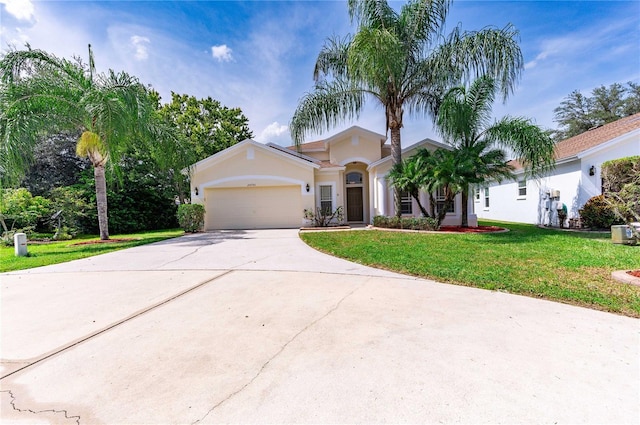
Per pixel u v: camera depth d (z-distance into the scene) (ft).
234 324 13.12
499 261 23.06
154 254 31.14
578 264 21.44
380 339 11.34
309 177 55.93
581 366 9.24
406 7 41.86
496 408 7.46
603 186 42.16
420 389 8.29
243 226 57.88
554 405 7.52
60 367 9.96
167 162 51.31
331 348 10.75
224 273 22.25
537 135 39.93
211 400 8.09
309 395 8.18
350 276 20.74
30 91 37.55
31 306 16.07
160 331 12.61
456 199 52.95
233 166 56.34
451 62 40.42
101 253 32.83
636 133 42.47
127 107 40.11
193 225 52.95
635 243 28.58
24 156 36.91
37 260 29.09
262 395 8.24
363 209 65.41
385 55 37.52
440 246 30.14
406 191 46.60
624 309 13.60
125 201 63.62
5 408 7.95
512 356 9.90
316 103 45.09
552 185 50.70
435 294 16.46
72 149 67.21
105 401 8.18
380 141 62.85
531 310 13.87
